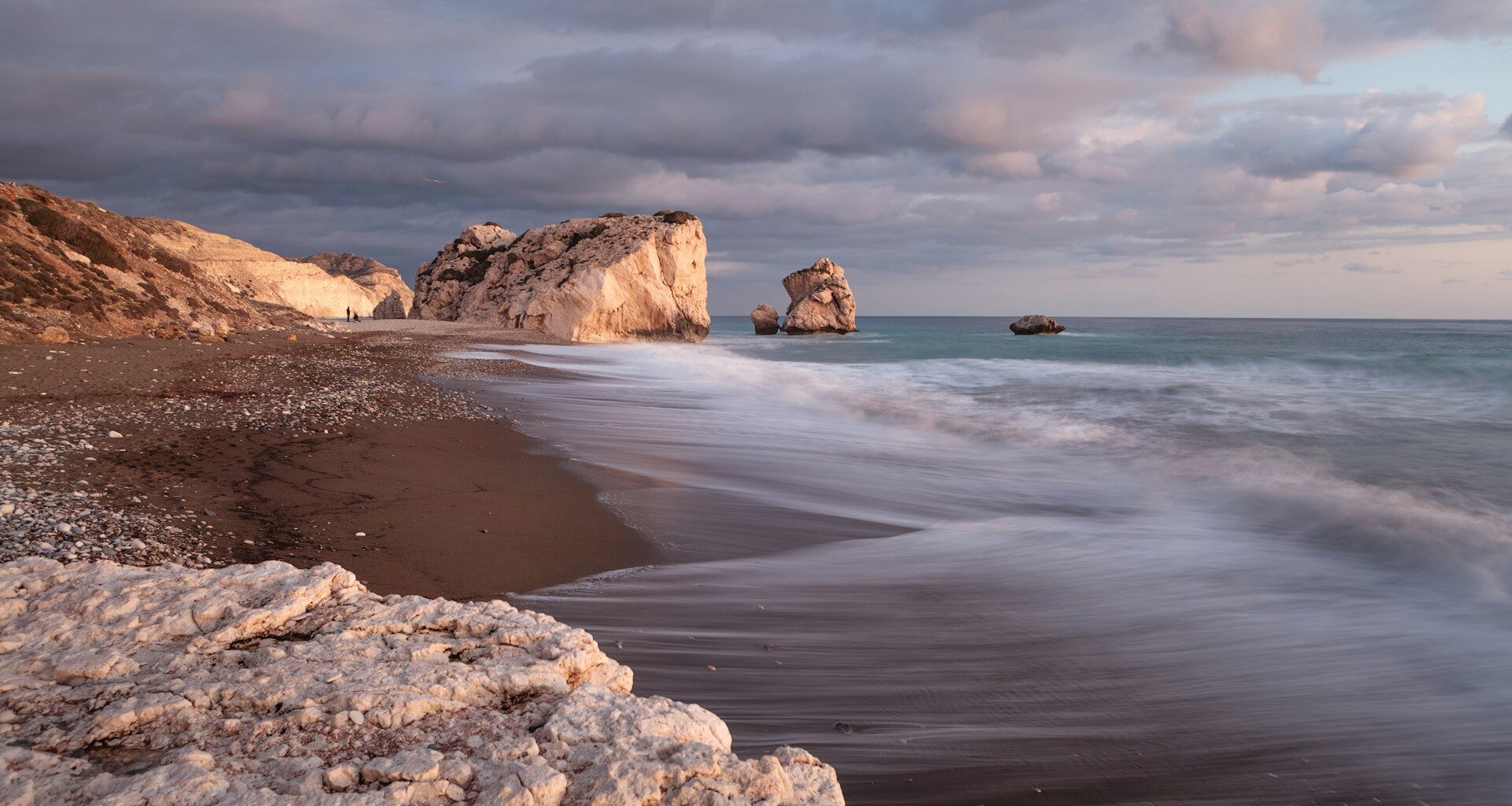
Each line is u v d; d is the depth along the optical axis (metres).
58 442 9.66
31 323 21.70
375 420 13.38
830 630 6.36
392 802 2.40
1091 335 77.00
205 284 37.53
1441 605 7.37
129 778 2.45
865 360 40.88
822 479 12.31
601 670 3.47
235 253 115.19
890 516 10.38
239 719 2.80
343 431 12.15
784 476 12.35
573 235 63.50
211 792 2.39
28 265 24.91
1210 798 4.37
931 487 12.20
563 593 6.84
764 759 2.79
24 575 3.85
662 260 60.09
